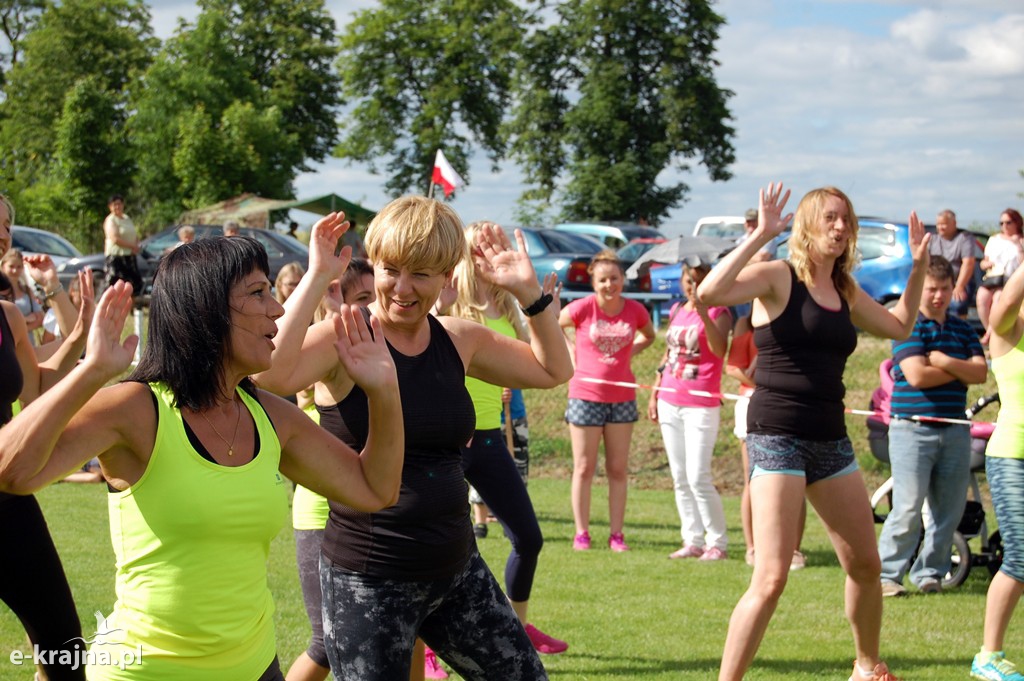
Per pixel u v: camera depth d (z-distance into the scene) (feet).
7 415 12.57
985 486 39.34
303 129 190.49
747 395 26.86
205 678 8.70
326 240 11.17
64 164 150.61
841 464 15.15
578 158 161.07
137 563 8.64
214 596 8.68
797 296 15.03
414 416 10.80
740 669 14.51
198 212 108.78
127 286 8.26
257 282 8.89
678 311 28.63
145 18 211.00
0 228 13.43
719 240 43.09
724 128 160.76
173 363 8.66
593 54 161.07
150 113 153.07
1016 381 17.03
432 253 10.64
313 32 197.06
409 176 182.80
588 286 64.54
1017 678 17.15
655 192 160.35
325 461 9.65
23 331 13.15
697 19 160.66
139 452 8.54
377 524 10.73
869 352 52.39
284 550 27.14
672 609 21.94
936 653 19.12
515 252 12.16
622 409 28.55
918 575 24.48
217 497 8.61
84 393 8.03
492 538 29.37
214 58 161.68
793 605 22.74
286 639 18.93
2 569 12.01
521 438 26.45
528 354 12.21
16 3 218.38
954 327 23.27
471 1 181.78
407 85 183.52
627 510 36.42
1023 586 17.33
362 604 10.76
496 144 184.44
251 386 9.39
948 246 49.65
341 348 9.45
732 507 37.58
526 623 18.56
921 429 23.43
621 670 17.69
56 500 34.06
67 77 195.42
